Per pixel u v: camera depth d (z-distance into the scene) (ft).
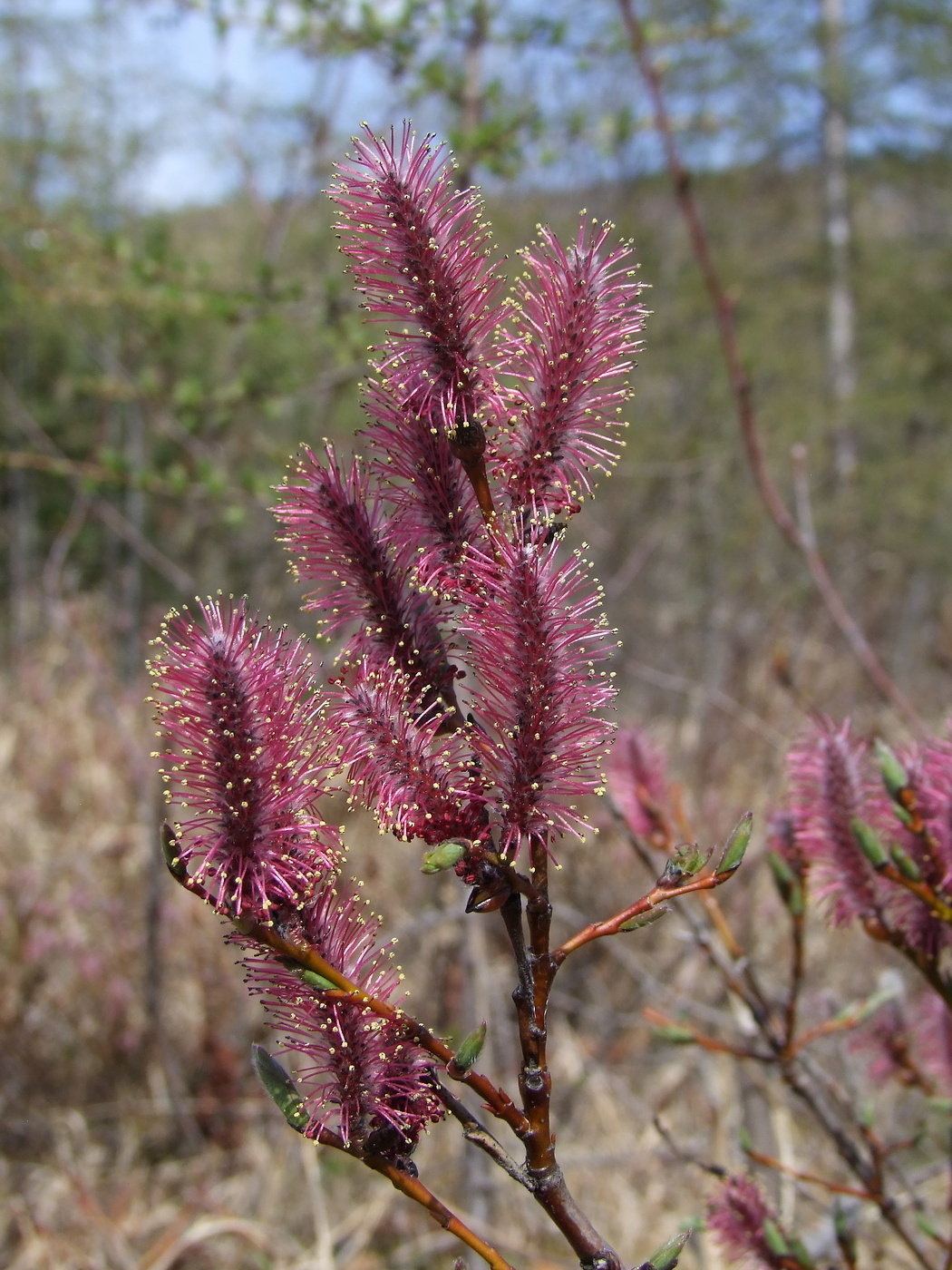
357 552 5.19
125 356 25.03
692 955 14.64
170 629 4.83
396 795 4.75
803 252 54.75
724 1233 6.54
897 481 41.68
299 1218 14.64
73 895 18.56
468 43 17.76
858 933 15.51
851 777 6.43
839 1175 11.67
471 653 4.75
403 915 17.66
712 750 21.11
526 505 5.04
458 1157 14.89
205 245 34.53
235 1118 16.78
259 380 18.92
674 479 36.17
